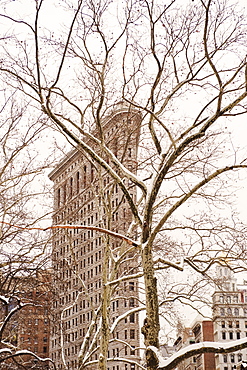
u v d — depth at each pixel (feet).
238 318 339.57
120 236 46.85
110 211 72.02
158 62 57.16
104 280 67.97
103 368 62.39
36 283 80.89
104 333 64.03
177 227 68.28
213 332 359.05
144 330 46.83
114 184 74.18
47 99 53.36
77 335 256.93
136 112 78.02
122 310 258.16
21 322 90.63
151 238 49.34
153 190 51.24
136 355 267.18
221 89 49.96
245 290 337.93
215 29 57.67
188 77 60.39
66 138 72.02
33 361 96.12
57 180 127.54
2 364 86.17
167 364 43.80
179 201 49.44
